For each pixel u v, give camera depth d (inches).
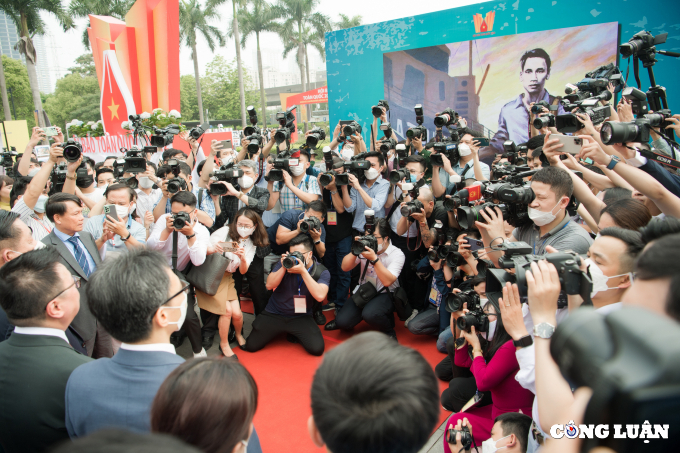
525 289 60.5
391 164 231.6
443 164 172.6
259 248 183.3
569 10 248.4
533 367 65.9
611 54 239.0
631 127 86.0
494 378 88.2
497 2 271.3
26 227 102.9
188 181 195.8
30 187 138.1
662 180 100.0
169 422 45.3
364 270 174.7
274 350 169.9
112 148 405.4
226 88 1797.5
